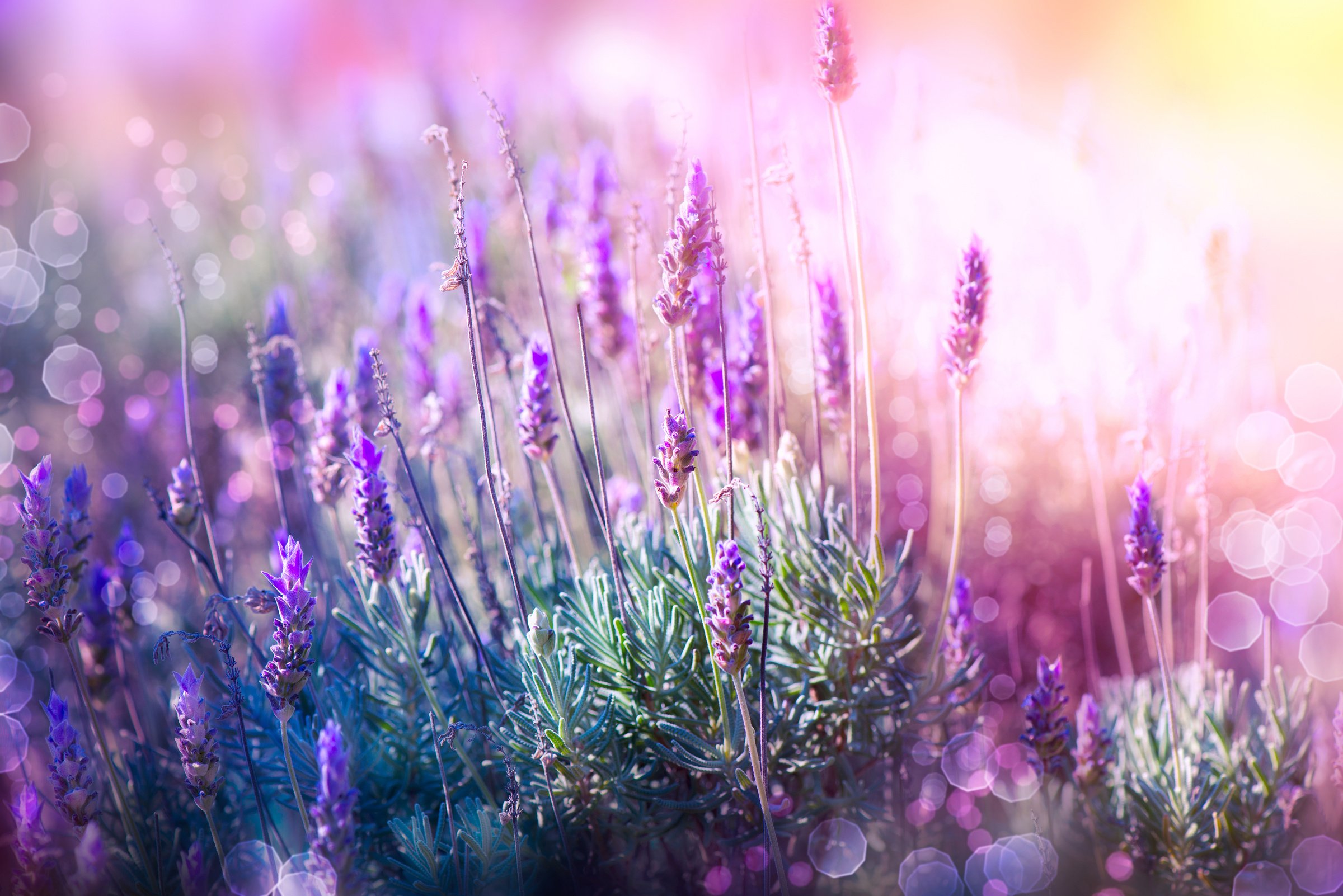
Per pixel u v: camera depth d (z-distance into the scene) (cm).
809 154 94
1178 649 89
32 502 72
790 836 77
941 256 106
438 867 73
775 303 98
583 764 74
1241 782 78
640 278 92
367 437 73
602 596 75
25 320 123
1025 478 101
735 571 68
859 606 75
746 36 77
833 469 93
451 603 83
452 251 124
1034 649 96
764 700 69
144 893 75
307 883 72
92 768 80
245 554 99
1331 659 88
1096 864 78
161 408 118
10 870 77
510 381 83
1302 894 77
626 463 92
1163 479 97
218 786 72
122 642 84
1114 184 110
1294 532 97
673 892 77
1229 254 91
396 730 78
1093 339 98
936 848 80
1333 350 132
